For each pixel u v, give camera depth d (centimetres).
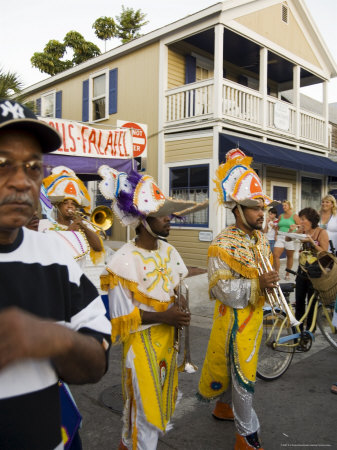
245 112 1123
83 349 94
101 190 229
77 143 663
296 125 1284
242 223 275
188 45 1166
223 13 989
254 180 269
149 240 234
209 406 335
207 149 1022
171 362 230
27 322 79
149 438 211
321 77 1427
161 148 1120
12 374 95
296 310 483
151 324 223
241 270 256
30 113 103
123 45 1187
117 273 221
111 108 1266
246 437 254
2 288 98
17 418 95
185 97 1112
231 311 262
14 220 98
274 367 395
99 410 324
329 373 404
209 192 1018
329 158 1478
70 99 1439
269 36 1162
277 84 1522
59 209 342
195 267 1042
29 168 101
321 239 469
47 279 107
